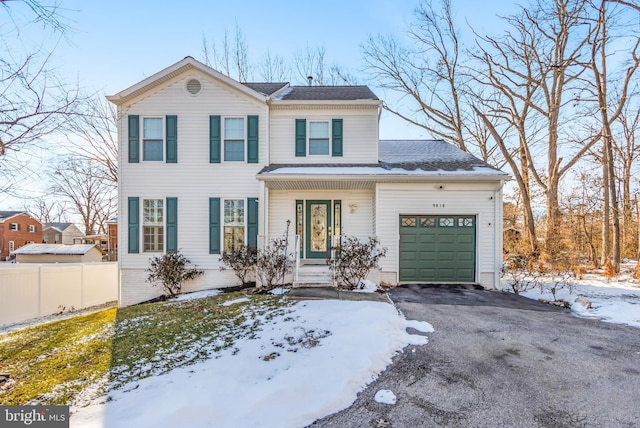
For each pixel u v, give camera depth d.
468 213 9.97
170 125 10.66
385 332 5.39
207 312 7.24
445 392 3.75
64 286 11.66
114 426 3.00
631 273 12.38
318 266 10.04
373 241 9.26
